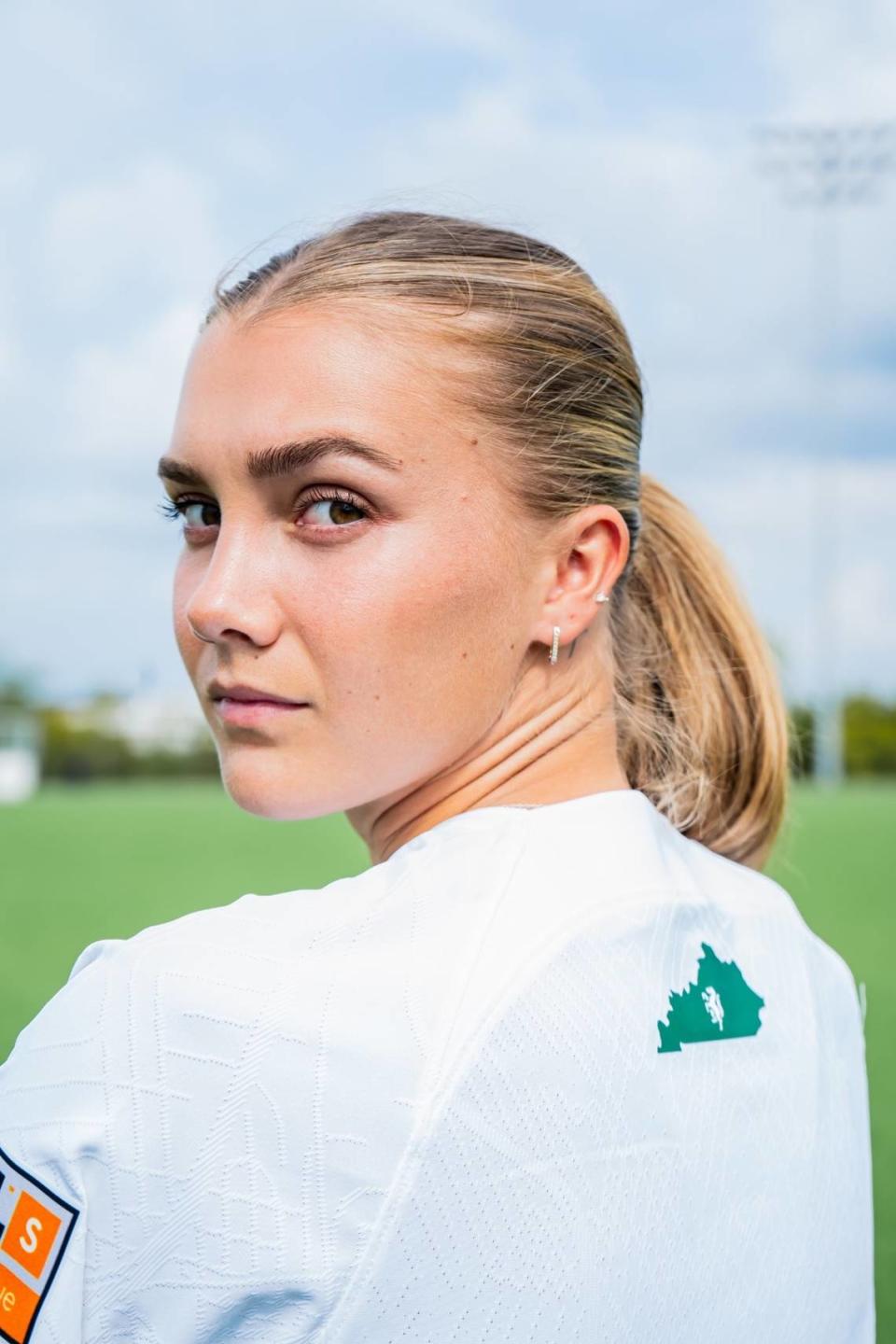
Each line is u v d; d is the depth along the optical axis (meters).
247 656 0.91
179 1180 0.78
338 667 0.90
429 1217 0.77
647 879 0.93
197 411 0.93
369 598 0.90
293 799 0.93
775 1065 0.99
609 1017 0.85
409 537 0.91
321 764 0.92
